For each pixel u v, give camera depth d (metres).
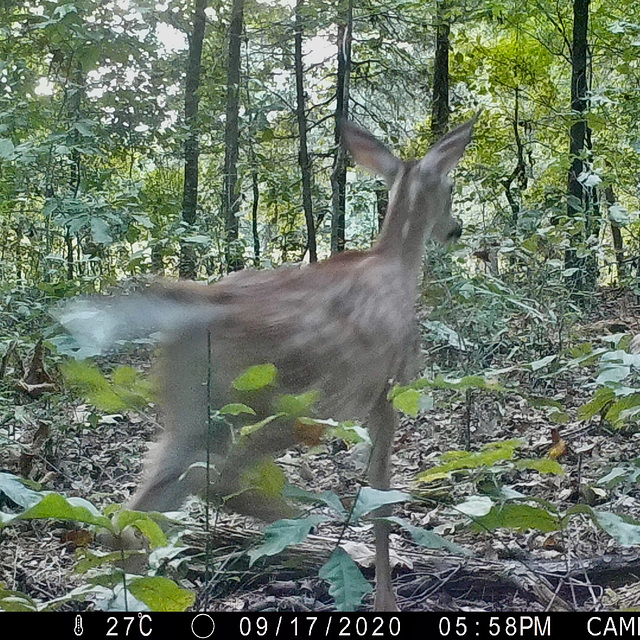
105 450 2.59
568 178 5.07
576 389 2.94
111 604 1.14
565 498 2.12
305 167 5.51
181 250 4.17
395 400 1.30
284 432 1.61
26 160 3.21
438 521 2.02
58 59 3.91
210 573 1.66
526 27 6.39
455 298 3.20
